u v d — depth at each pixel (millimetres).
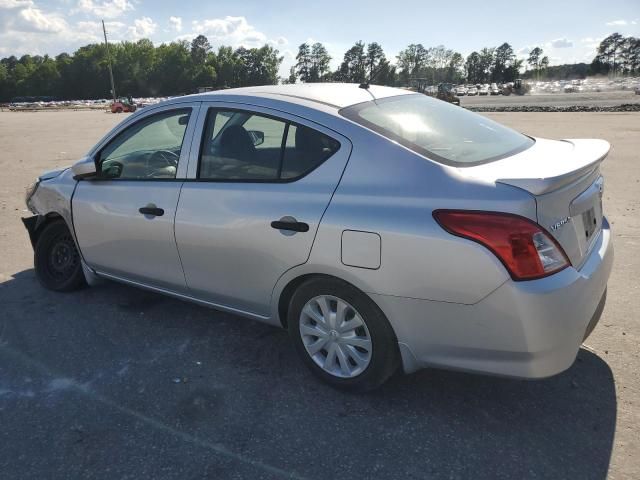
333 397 3049
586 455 2535
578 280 2520
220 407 2979
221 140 3363
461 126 3279
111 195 3893
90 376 3320
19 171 11891
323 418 2865
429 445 2637
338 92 3361
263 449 2635
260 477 2447
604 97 47469
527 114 27828
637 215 6719
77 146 17719
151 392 3135
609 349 3480
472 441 2656
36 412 2963
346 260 2754
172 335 3838
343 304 2910
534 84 91000
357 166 2822
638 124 19125
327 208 2820
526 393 3039
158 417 2900
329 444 2660
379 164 2770
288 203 2963
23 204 8312
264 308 3275
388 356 2848
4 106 88500
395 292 2654
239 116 3309
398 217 2602
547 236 2430
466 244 2438
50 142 19344
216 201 3271
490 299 2436
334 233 2771
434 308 2584
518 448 2598
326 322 3012
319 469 2492
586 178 2848
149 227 3643
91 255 4207
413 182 2656
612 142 14055
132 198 3744
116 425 2840
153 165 3746
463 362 2627
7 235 6520
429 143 2885
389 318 2732
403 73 137000
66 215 4262
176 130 3656
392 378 3225
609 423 2760
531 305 2371
